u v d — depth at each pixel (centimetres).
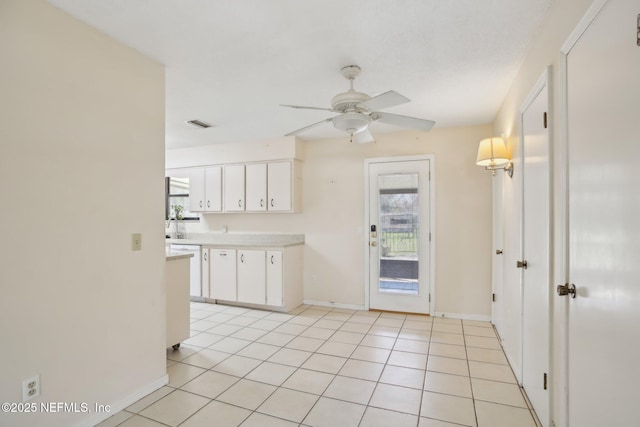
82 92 185
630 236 100
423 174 404
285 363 270
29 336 161
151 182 227
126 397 208
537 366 194
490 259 378
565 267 151
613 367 110
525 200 224
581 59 135
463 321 378
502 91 285
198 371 256
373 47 213
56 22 173
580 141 136
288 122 372
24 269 159
